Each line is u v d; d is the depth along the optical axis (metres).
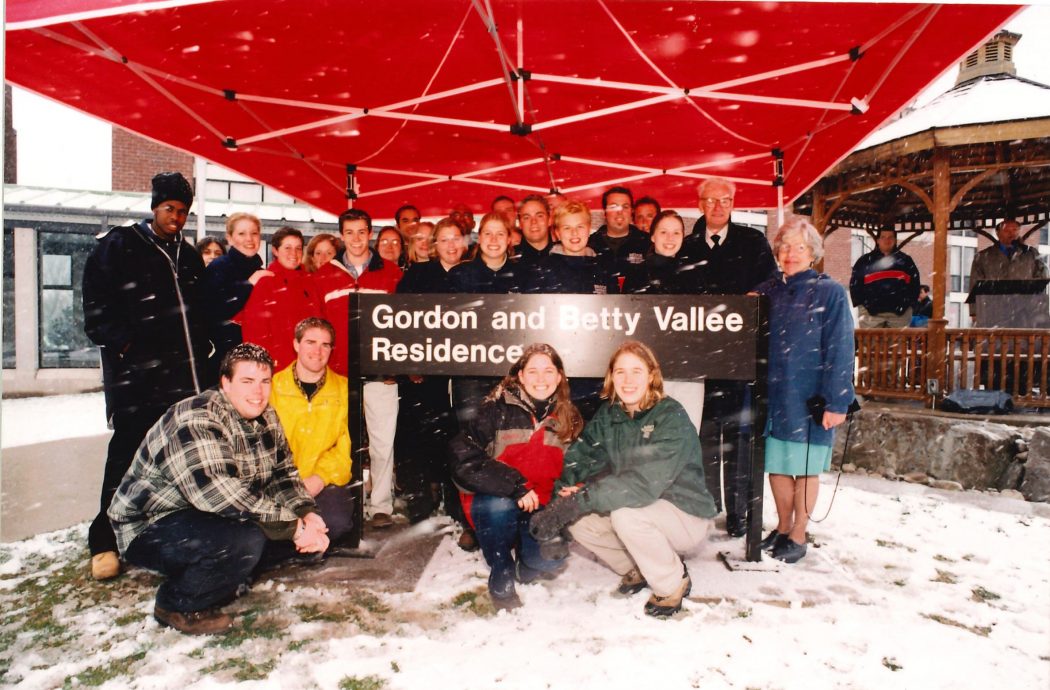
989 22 3.26
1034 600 2.86
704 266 3.83
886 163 7.53
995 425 5.40
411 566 3.11
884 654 2.31
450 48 4.00
